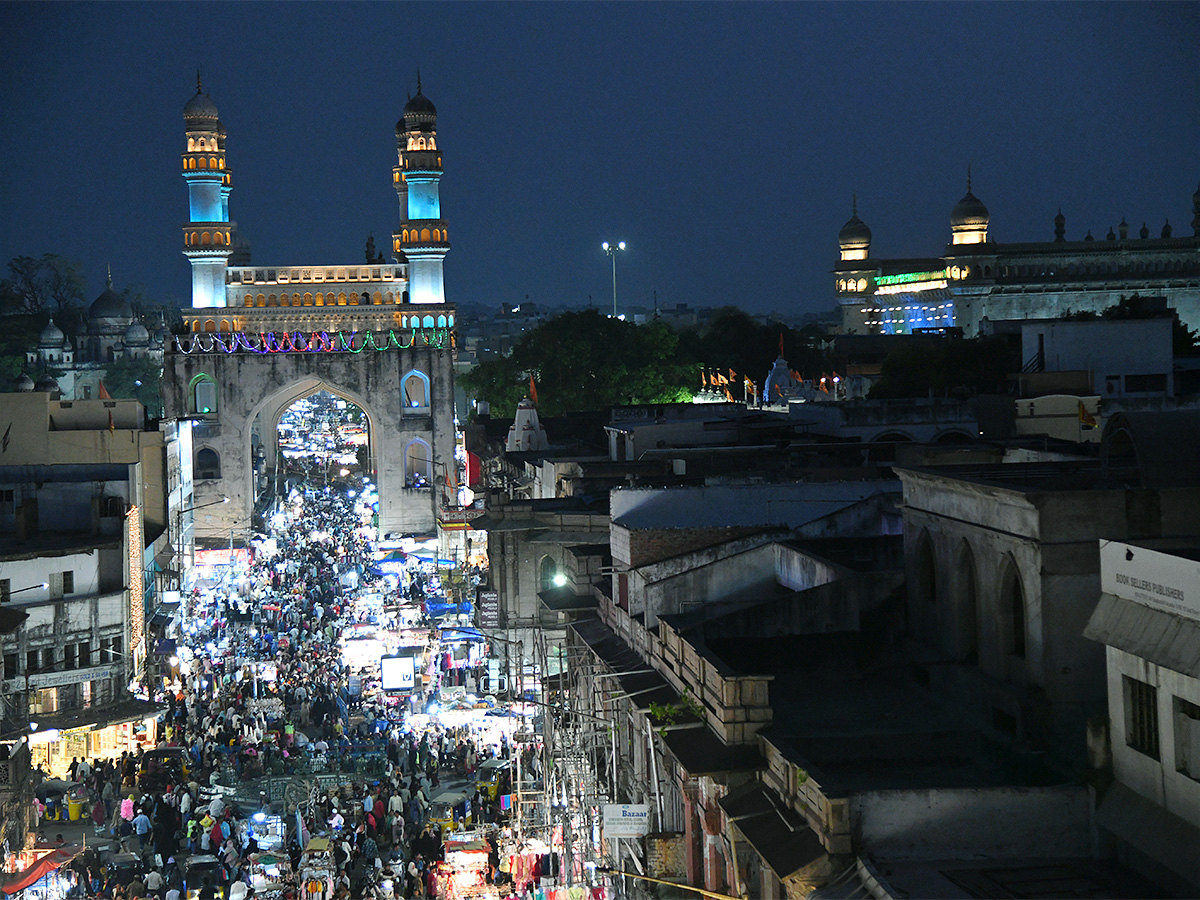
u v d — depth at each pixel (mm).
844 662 26141
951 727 22156
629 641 31938
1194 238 148125
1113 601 18500
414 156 114938
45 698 46344
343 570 86312
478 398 121375
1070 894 16766
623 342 120875
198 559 89938
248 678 57719
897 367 76250
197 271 113750
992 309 145625
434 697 53469
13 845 34875
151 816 40844
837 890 17562
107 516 50438
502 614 48281
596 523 46688
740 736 21984
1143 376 55156
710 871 23375
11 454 65125
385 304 113375
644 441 54000
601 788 32625
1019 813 18281
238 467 108625
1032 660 20938
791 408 59719
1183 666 16312
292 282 114500
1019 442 37219
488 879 35031
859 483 34344
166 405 108375
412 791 43469
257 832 38656
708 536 32188
